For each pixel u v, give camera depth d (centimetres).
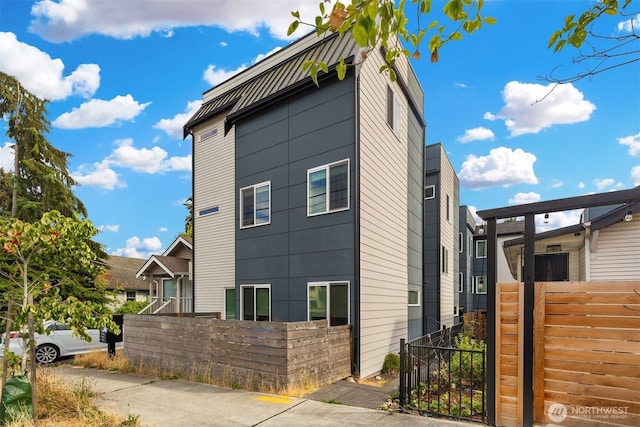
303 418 485
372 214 898
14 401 461
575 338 398
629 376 370
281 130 992
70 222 491
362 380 761
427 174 1638
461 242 2414
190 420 483
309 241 902
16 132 1600
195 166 1298
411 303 1218
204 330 742
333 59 881
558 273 1215
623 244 946
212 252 1188
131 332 902
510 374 430
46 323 1087
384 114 1018
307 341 665
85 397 565
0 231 460
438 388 556
